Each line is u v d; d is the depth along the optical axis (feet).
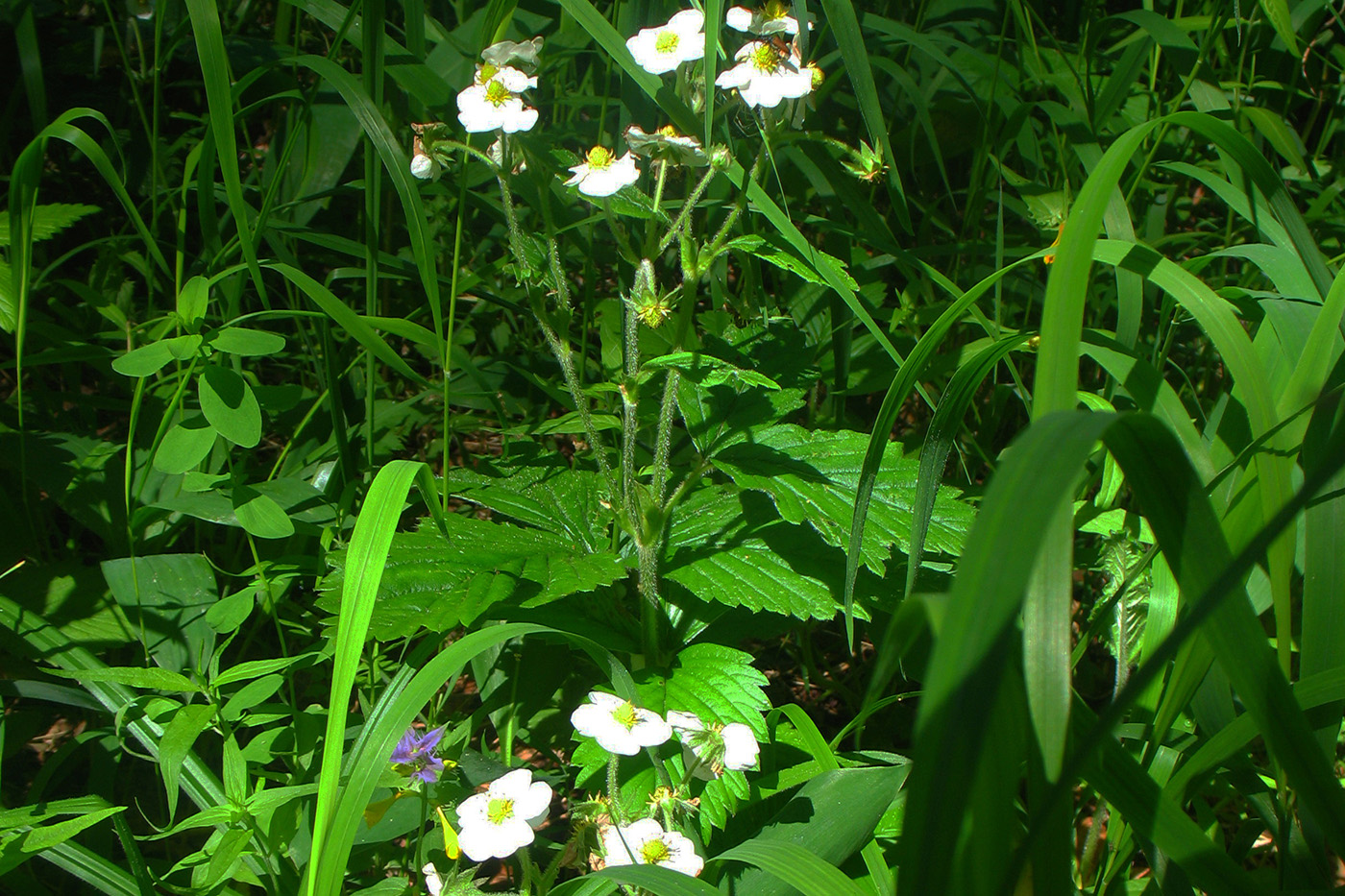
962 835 0.52
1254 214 0.99
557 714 1.07
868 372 1.26
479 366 1.38
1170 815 0.67
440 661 0.73
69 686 1.03
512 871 0.98
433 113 1.21
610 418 1.12
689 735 0.83
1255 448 0.76
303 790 0.81
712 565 1.00
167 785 0.80
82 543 1.25
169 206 1.52
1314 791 0.63
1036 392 0.64
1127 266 0.82
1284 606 0.77
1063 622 0.55
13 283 1.03
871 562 0.94
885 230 1.25
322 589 0.93
